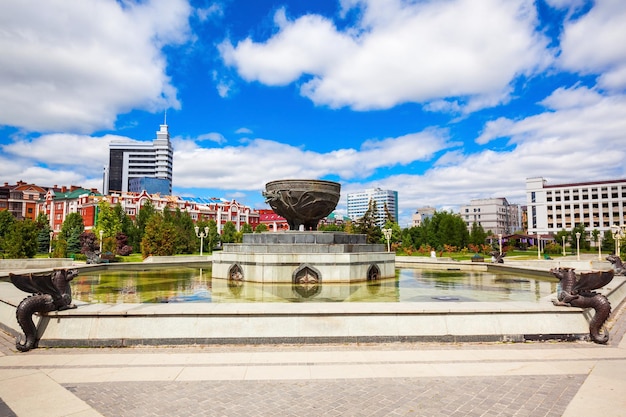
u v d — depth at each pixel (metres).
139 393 5.00
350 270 13.55
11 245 29.95
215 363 6.09
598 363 6.14
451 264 25.64
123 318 7.01
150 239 35.22
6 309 8.10
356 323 7.12
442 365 6.04
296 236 14.64
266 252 14.18
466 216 130.00
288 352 6.60
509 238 69.12
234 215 94.31
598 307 7.29
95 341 6.89
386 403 4.74
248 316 7.07
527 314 7.39
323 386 5.25
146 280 15.20
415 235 67.75
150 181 111.38
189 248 52.88
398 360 6.25
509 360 6.27
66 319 7.01
